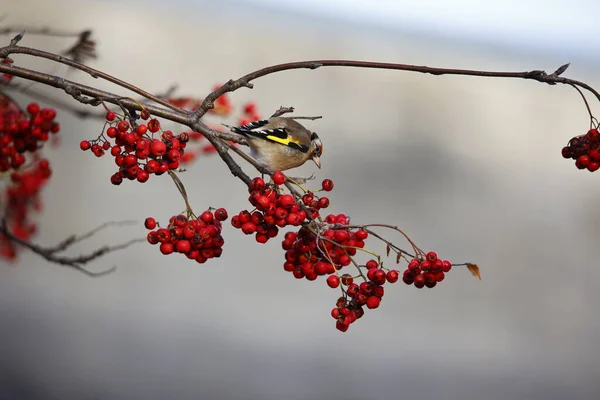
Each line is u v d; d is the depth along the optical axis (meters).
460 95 28.95
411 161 22.58
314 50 30.39
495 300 18.28
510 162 24.20
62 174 17.80
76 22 23.38
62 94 12.70
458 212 20.72
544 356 16.36
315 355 15.04
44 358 13.23
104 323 14.52
